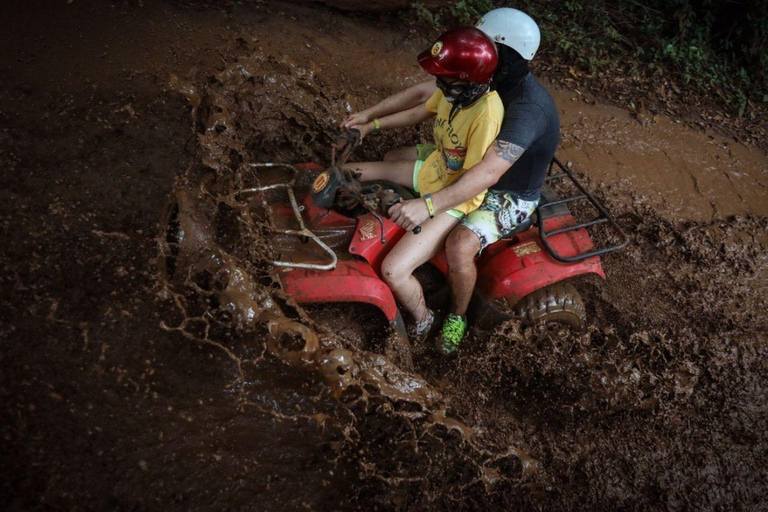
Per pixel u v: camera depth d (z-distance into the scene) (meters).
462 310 3.75
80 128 4.24
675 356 4.38
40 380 2.89
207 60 5.25
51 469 2.65
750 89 7.74
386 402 3.20
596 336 4.07
